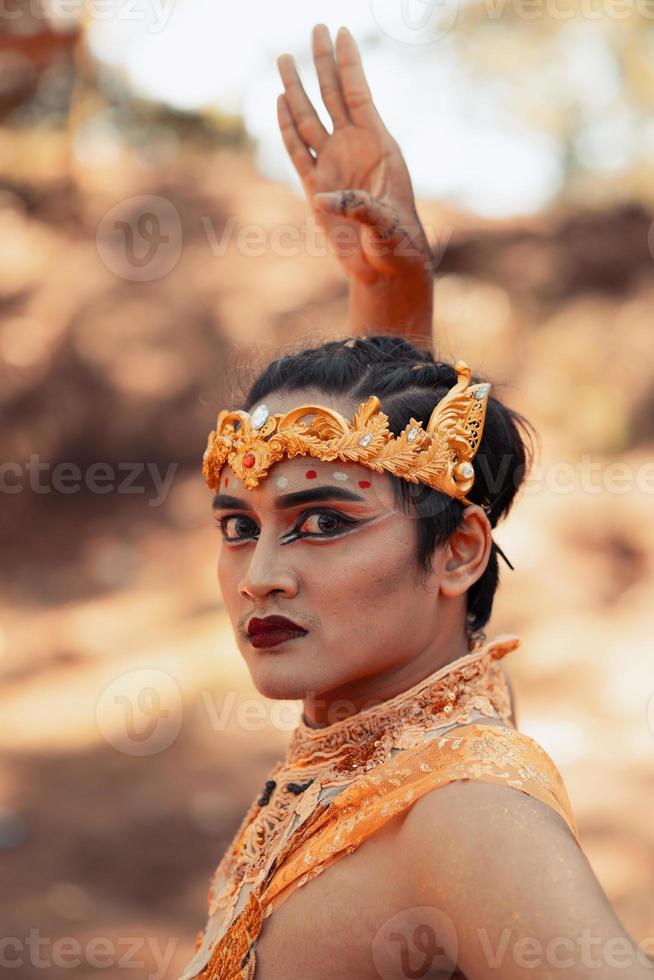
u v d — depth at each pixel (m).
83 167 27.44
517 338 24.03
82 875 11.27
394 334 3.78
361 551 2.70
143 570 22.64
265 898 2.58
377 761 2.63
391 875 2.38
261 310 25.52
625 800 11.97
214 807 12.85
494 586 3.14
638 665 15.25
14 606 21.34
